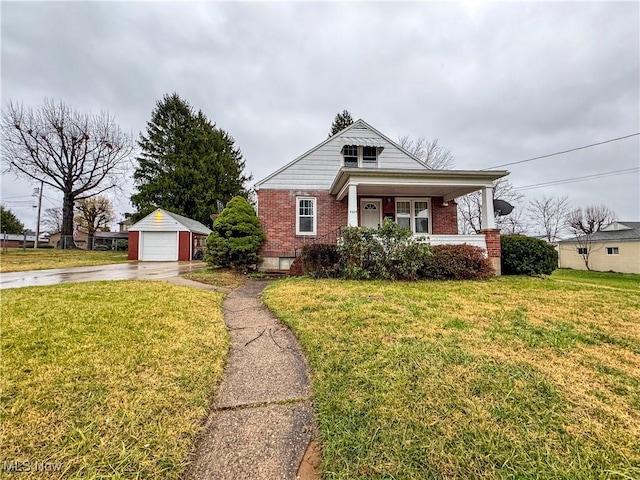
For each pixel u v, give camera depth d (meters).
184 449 1.84
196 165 27.38
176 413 2.16
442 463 1.68
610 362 2.87
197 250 20.80
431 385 2.44
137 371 2.69
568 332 3.65
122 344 3.23
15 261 14.35
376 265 7.87
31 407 2.10
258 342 3.77
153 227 18.52
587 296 5.70
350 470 1.69
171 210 25.44
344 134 12.12
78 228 44.28
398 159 12.15
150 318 4.17
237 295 6.82
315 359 3.09
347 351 3.17
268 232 11.42
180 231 18.61
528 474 1.59
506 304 5.03
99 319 3.98
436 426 1.97
